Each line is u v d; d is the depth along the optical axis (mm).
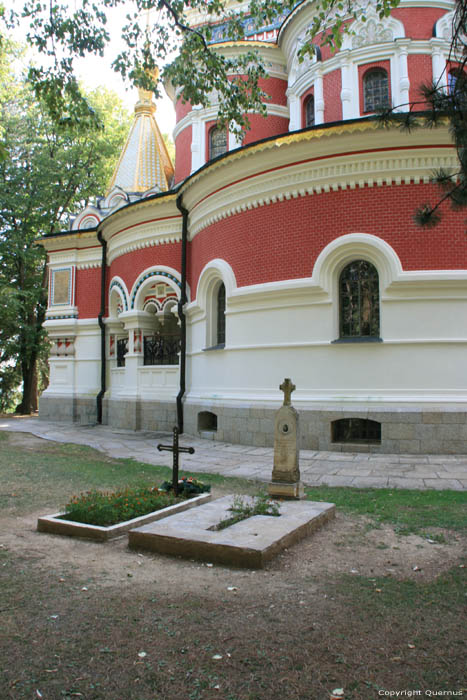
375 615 4375
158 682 3438
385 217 13383
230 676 3502
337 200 13812
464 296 13000
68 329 24453
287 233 14453
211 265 16453
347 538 6488
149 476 10828
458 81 6555
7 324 29562
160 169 25703
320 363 13945
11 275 33531
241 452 13891
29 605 4586
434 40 15961
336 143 13516
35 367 34906
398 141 13164
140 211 20047
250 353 15195
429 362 13016
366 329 13828
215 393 16516
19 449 15258
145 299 20766
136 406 20156
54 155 32375
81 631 4109
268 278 14727
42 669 3576
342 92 16656
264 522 6586
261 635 4039
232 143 20797
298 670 3572
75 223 25438
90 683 3424
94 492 8117
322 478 10445
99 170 32844
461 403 12766
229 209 15859
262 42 20359
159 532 6090
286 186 14438
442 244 13055
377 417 13055
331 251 13672
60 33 10664
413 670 3570
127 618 4328
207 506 7395
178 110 22969
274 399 14539
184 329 18828
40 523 6930
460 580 5117
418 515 7520
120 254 21922
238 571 5414
